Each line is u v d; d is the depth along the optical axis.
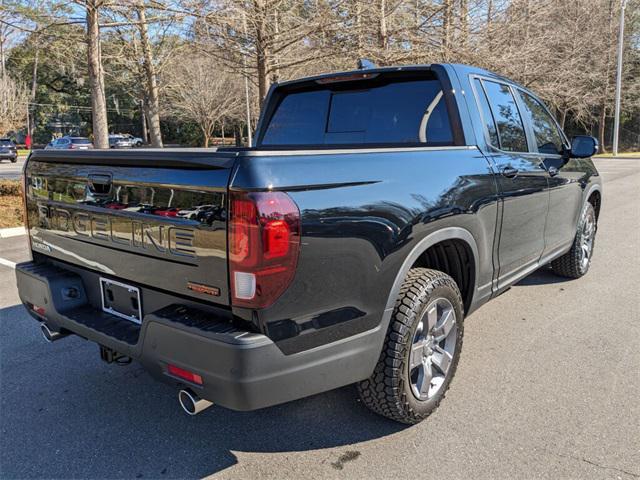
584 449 2.78
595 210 6.01
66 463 2.76
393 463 2.71
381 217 2.59
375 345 2.66
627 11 32.38
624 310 4.83
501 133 3.89
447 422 3.06
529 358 3.87
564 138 5.11
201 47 10.89
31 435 3.02
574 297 5.21
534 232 4.21
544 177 4.25
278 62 10.69
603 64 28.17
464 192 3.16
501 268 3.75
